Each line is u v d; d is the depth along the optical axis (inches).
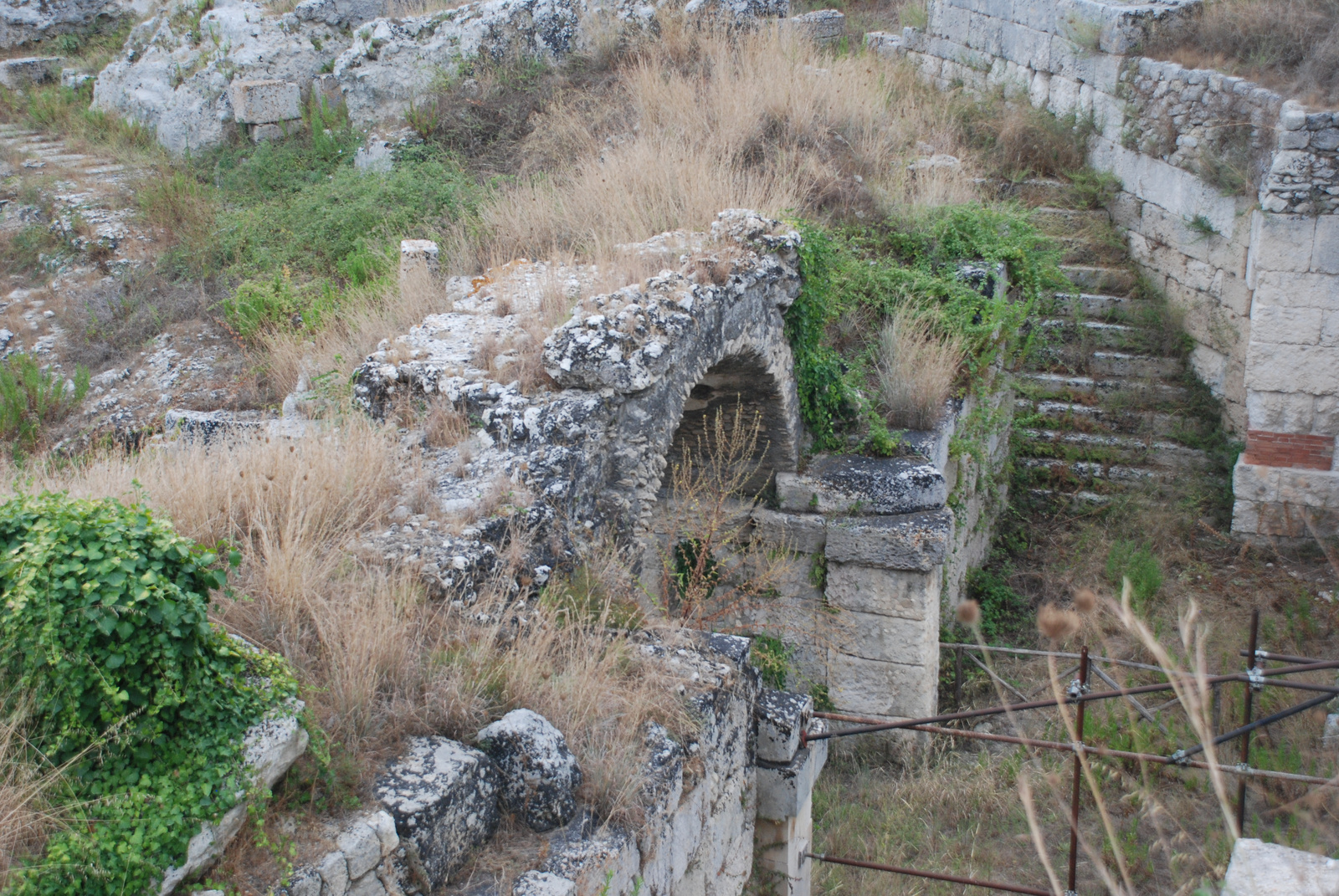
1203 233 418.9
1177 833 257.0
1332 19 408.8
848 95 498.6
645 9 565.0
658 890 162.1
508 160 508.1
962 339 358.3
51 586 118.9
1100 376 442.9
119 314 466.3
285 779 132.8
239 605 160.2
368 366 264.7
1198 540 392.5
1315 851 198.8
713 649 199.0
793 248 304.7
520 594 196.4
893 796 293.1
